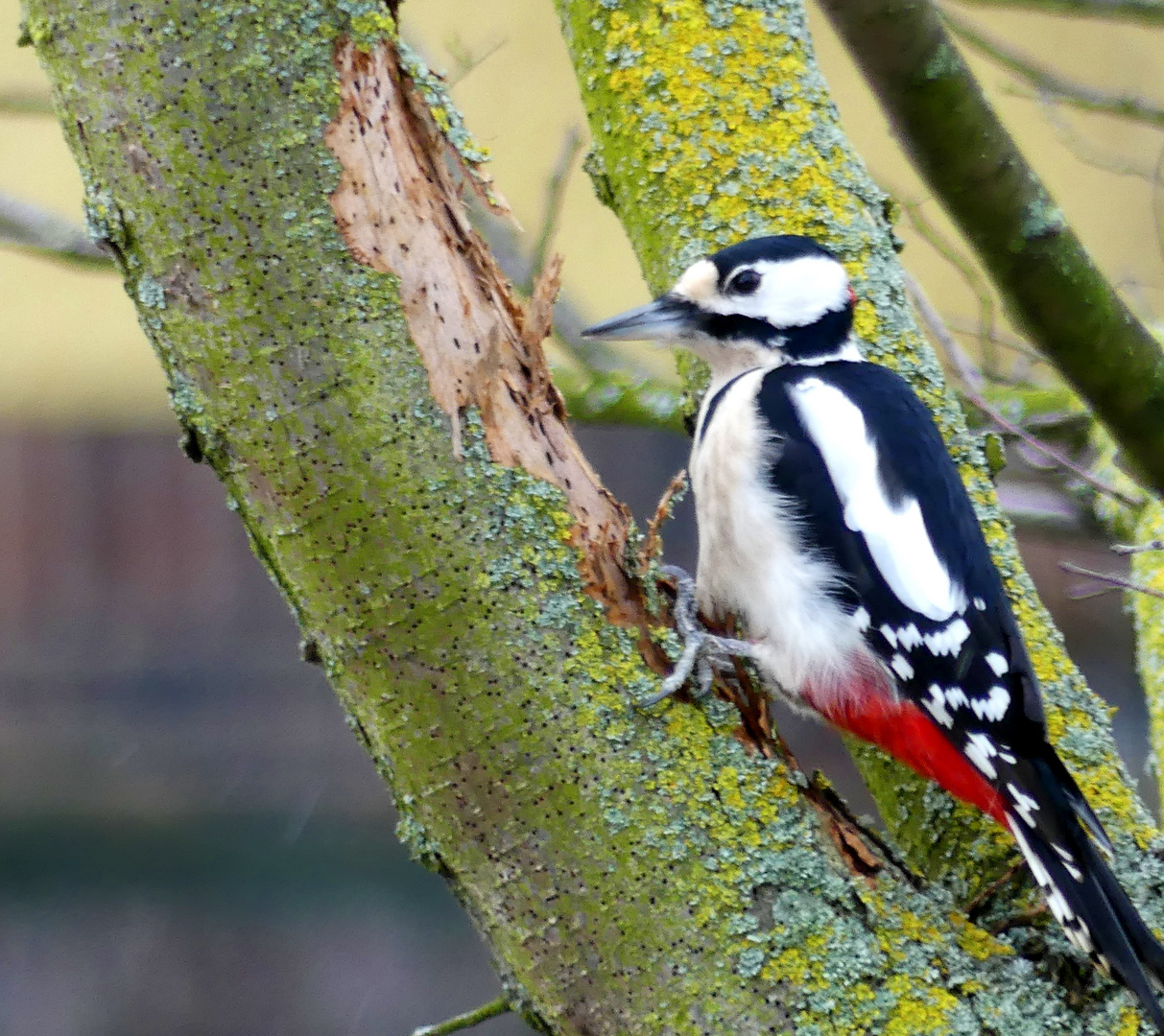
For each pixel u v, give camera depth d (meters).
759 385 6.86
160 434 15.88
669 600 5.98
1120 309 6.52
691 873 4.82
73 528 15.83
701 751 4.98
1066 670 6.28
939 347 9.38
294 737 15.45
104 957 14.52
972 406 9.37
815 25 13.18
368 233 4.94
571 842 4.85
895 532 6.36
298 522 4.97
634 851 4.83
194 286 4.91
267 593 15.88
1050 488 9.94
